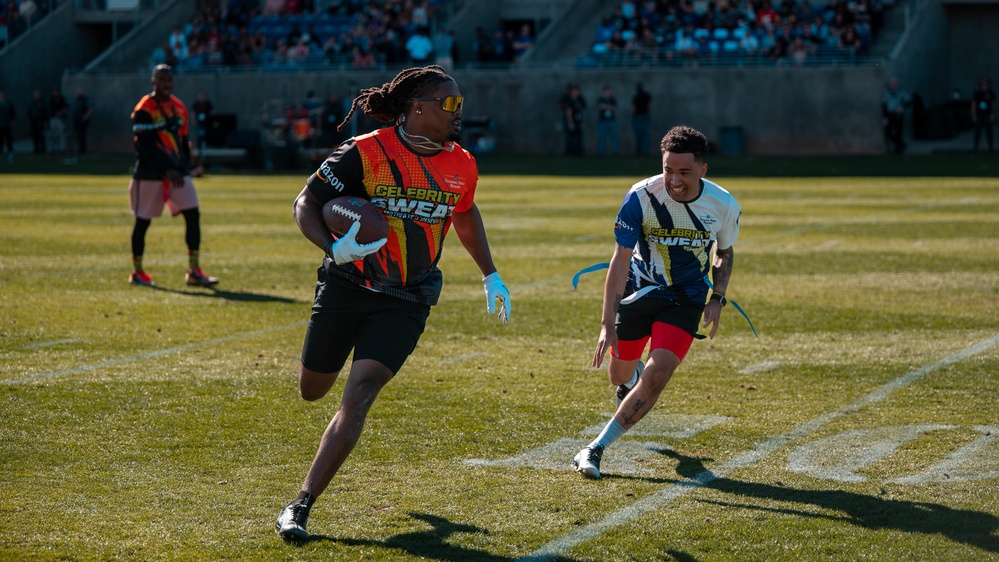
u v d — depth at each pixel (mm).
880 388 12812
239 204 36219
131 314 17359
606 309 9789
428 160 8617
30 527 8367
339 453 8203
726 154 65312
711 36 69188
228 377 13281
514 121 70125
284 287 20141
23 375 13266
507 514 8773
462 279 21016
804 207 33969
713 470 9922
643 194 9844
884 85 63031
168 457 10156
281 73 71500
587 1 77062
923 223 29422
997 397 12367
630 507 8953
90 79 74750
